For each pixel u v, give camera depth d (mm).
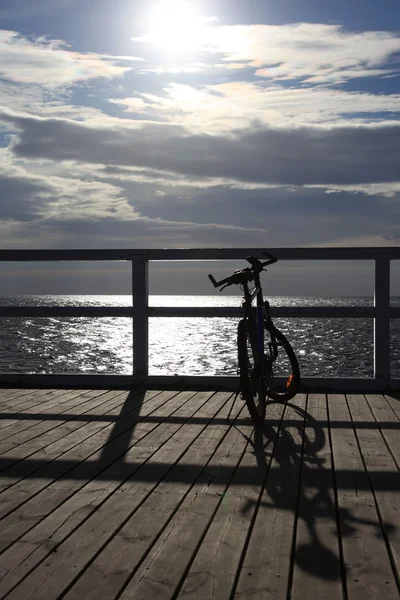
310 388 5543
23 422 4379
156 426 4246
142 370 5711
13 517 2615
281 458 3484
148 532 2443
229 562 2176
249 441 3855
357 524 2518
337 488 2969
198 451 3627
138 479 3117
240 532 2436
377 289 5441
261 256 5484
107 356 43875
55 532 2449
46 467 3328
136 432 4078
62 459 3475
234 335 71375
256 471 3244
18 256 5770
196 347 51000
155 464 3375
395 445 3752
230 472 3230
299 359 40531
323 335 60562
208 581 2037
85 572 2107
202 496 2863
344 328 72625
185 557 2219
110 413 4641
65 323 91875
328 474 3189
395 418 4477
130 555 2236
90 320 104062
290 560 2189
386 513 2633
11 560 2199
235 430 4133
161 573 2096
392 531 2439
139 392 5488
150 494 2895
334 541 2354
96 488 2982
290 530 2455
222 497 2850
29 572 2107
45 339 59719
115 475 3184
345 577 2062
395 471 3230
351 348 46906
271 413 4660
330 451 3627
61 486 3018
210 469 3283
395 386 5441
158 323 108375
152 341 58938
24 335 65438
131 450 3654
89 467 3324
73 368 37531
